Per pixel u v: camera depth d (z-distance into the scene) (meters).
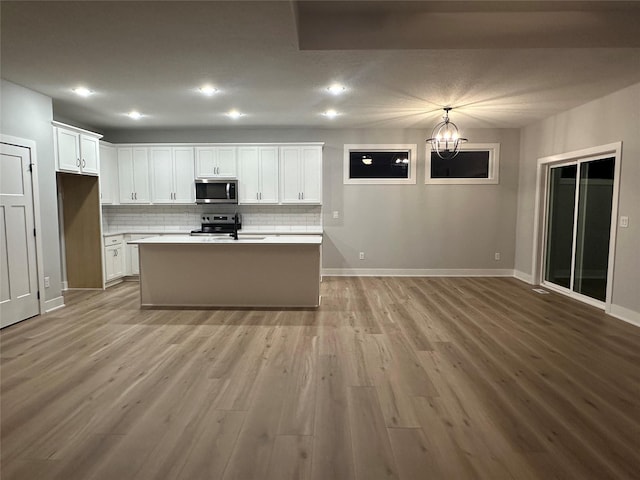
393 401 2.45
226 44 2.98
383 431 2.13
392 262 6.64
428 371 2.88
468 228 6.56
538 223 5.84
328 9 2.99
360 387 2.63
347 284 5.96
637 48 3.05
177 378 2.76
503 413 2.32
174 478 1.77
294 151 6.23
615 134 4.23
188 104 4.80
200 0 2.33
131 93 4.31
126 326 3.91
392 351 3.27
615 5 2.90
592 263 4.79
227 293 4.65
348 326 3.93
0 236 3.83
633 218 3.99
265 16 2.54
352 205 6.57
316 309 4.55
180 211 6.64
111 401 2.44
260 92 4.27
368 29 3.06
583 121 4.78
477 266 6.62
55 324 3.98
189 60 3.31
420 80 3.85
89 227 5.56
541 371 2.88
